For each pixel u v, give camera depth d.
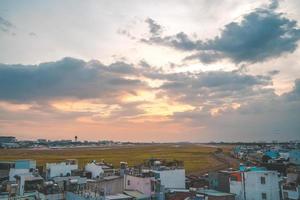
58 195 68.50
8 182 77.50
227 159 185.38
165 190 72.56
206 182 87.06
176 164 104.56
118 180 69.75
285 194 67.12
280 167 114.88
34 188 73.81
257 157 165.50
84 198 62.00
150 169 84.75
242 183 71.75
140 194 67.31
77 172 90.25
